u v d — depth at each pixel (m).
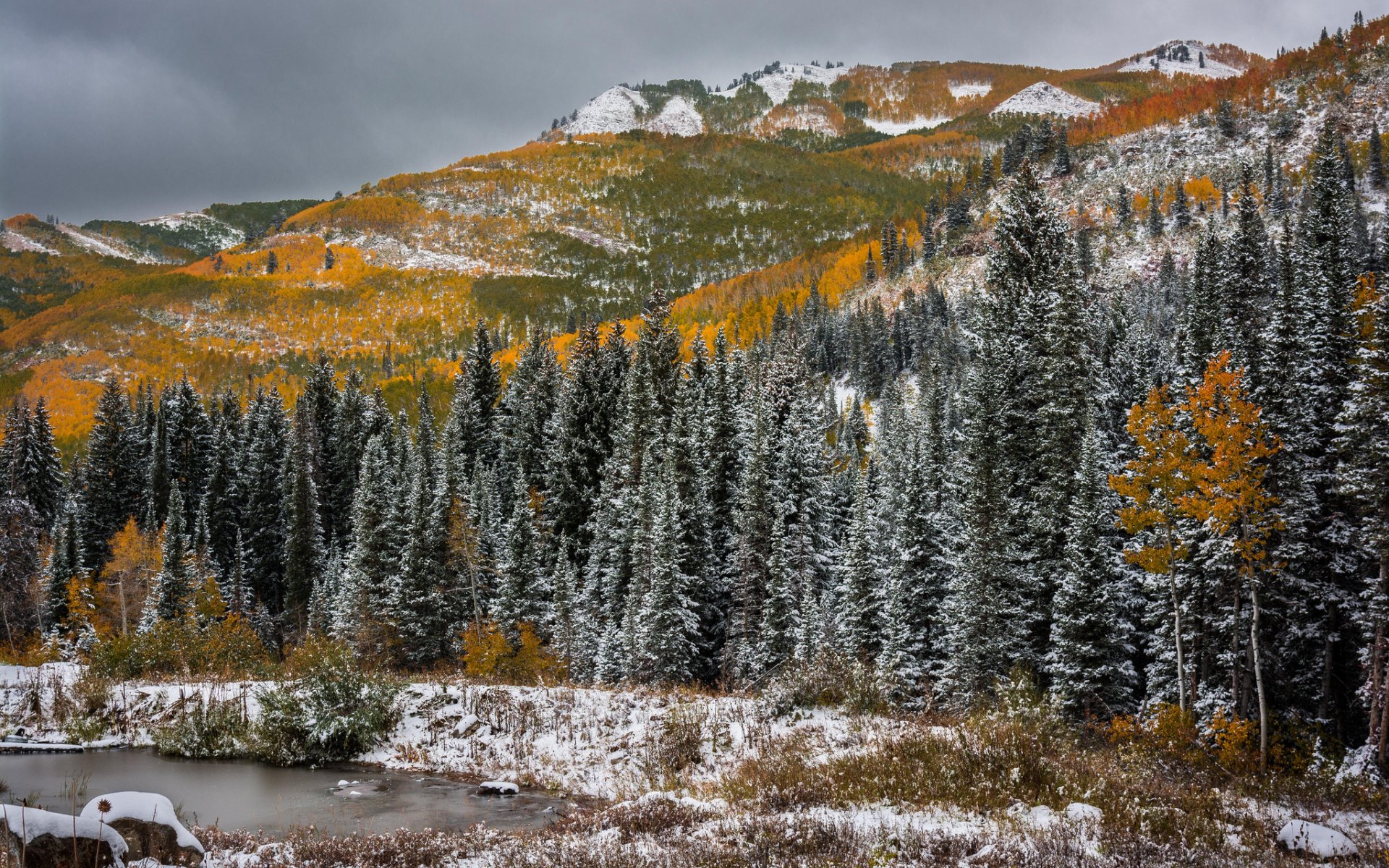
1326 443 31.23
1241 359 35.44
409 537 46.62
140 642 34.28
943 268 195.25
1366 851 12.65
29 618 54.84
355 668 24.83
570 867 10.64
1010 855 9.94
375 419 80.88
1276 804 18.20
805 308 191.25
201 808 17.77
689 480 45.97
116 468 79.25
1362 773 23.08
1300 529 29.58
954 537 37.59
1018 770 13.34
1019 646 32.72
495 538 51.31
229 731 23.50
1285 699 31.23
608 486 52.19
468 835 14.17
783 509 43.22
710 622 45.84
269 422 81.75
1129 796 13.23
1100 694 29.75
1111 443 39.25
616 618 45.44
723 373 54.91
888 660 34.72
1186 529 30.42
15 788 18.78
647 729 21.23
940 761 14.30
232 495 78.25
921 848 10.34
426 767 21.88
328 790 19.61
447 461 60.25
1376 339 26.75
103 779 20.25
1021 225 42.94
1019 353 38.41
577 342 70.75
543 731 22.75
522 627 43.28
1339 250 36.81
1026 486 36.88
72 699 26.50
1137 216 178.12
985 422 37.47
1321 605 30.08
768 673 36.72
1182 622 31.06
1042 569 33.94
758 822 11.76
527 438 66.62
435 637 46.34
